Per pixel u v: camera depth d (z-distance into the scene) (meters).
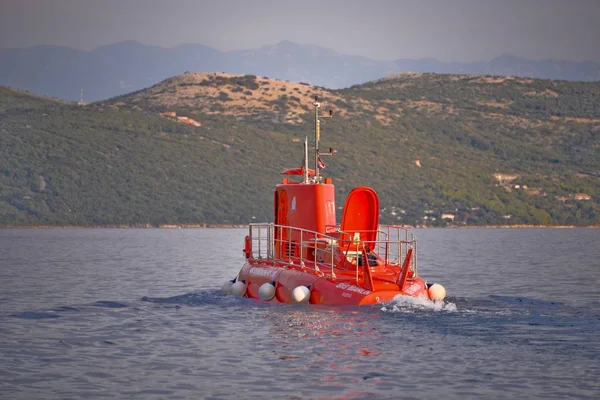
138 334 27.22
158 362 23.05
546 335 26.20
